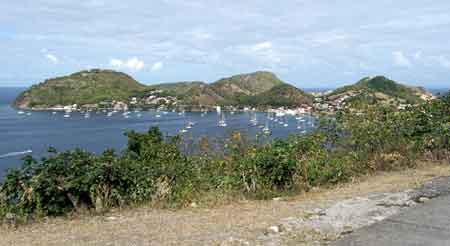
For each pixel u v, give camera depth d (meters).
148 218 5.46
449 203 5.79
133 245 4.33
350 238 4.46
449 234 4.55
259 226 4.93
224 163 7.40
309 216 5.30
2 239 4.66
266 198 6.55
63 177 5.78
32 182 5.59
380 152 8.88
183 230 4.85
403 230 4.70
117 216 5.61
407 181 7.36
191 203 6.18
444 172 8.07
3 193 5.57
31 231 4.99
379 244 4.27
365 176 8.04
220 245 4.27
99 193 5.93
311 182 7.32
